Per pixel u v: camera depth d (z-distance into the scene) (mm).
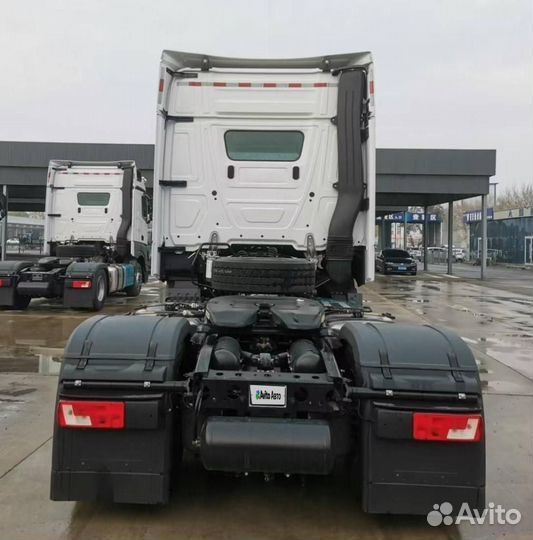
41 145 20781
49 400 5188
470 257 49031
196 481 3484
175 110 5129
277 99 5109
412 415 2688
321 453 2691
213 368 3049
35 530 2857
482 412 2740
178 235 5129
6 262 11586
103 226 12641
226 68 5203
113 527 2908
